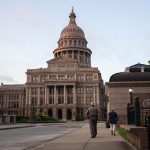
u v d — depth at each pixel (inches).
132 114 1137.4
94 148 497.7
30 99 5693.9
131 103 1121.4
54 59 5831.7
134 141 502.3
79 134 933.2
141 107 1149.1
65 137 792.3
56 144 583.5
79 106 5551.2
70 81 5506.9
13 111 6220.5
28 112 5639.8
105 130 1155.9
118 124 1094.4
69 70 5718.5
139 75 1251.2
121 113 1219.2
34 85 5728.3
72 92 5561.0
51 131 1233.4
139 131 533.6
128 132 609.0
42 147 532.1
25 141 706.2
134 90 1219.2
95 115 767.1
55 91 5561.0
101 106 5915.4
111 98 1236.5
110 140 660.1
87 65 6451.8
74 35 6638.8
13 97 6274.6
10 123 2455.7
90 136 820.6
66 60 5782.5
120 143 584.1
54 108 5506.9
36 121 2965.1
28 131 1238.9
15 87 6314.0
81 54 6535.4
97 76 5639.8
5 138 820.6
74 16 7007.9
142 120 1131.9
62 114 5472.4
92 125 759.7
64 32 6756.9
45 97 5556.1
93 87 5605.3
